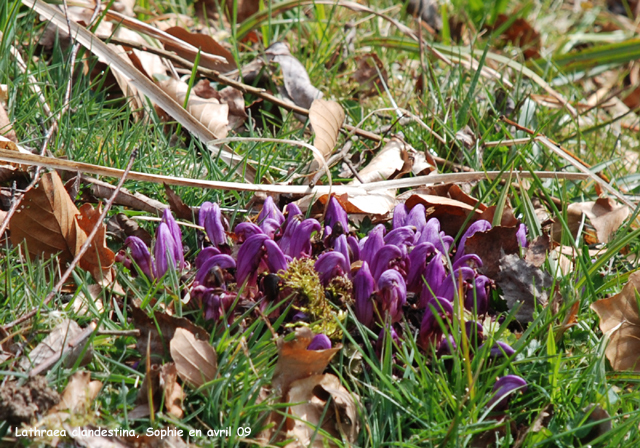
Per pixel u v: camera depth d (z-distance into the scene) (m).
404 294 3.39
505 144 5.52
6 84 4.88
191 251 4.20
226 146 4.99
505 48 9.52
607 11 12.46
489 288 3.72
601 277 4.03
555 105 7.23
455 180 4.78
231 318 3.36
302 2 7.36
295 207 3.80
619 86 9.34
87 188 4.32
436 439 2.96
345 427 3.01
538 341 3.47
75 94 5.09
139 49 5.78
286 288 3.38
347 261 3.52
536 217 4.42
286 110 6.18
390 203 4.64
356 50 7.80
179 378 3.04
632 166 7.00
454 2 10.30
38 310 3.08
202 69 5.79
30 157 3.84
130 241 3.59
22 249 3.69
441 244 3.88
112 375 2.96
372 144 5.72
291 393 2.97
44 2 5.57
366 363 3.31
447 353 3.29
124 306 3.34
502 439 2.99
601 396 3.15
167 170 4.70
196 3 8.17
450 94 6.70
